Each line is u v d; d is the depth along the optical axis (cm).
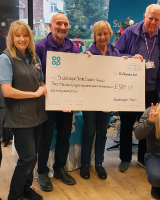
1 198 188
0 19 328
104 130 230
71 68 184
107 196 197
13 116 158
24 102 160
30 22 346
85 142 231
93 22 355
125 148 245
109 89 193
